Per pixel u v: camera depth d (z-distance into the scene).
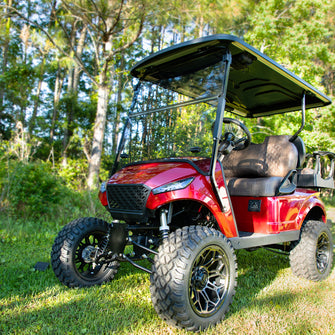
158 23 8.56
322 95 3.78
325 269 3.64
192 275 2.24
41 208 6.16
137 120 3.22
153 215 2.38
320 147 9.58
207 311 2.28
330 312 2.62
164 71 3.07
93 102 16.30
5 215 5.80
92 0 8.19
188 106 2.87
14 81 13.76
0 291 2.78
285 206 3.34
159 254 2.23
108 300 2.65
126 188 2.53
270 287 3.17
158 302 2.13
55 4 9.38
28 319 2.28
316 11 11.94
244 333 2.22
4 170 6.25
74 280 2.84
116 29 9.21
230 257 2.48
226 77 2.60
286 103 4.20
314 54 11.45
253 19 11.39
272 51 11.63
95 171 10.36
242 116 4.78
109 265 3.13
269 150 3.77
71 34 11.51
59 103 16.92
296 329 2.29
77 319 2.31
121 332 2.14
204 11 8.83
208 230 2.38
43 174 6.48
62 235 2.87
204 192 2.50
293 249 3.59
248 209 3.34
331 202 14.95
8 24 9.53
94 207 6.79
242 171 3.91
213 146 2.51
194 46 2.59
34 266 3.45
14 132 7.83
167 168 2.58
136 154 3.14
